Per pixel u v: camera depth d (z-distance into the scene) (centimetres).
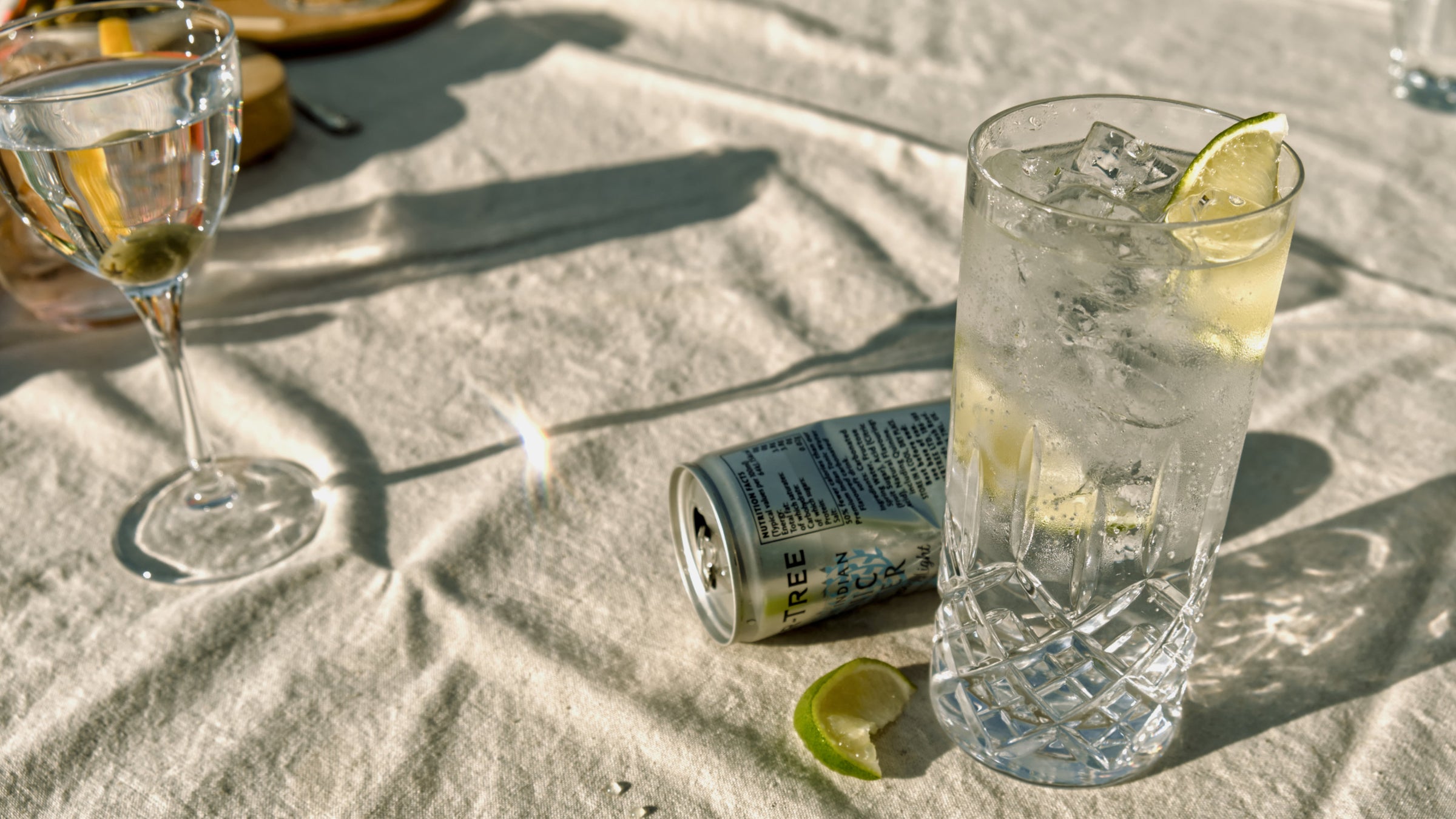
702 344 69
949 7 99
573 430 64
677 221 76
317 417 65
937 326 69
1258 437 62
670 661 55
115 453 63
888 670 53
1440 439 61
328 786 51
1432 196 75
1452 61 80
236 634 56
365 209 77
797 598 53
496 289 72
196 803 51
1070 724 50
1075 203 48
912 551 54
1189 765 51
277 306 71
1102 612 49
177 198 54
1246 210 46
